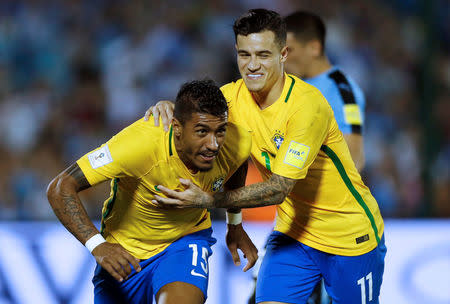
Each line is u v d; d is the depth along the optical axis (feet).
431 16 80.33
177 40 105.09
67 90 100.32
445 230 64.64
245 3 113.29
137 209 38.04
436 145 91.40
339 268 41.47
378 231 42.27
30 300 59.93
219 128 33.88
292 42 50.47
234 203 36.17
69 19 108.17
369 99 106.63
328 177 39.83
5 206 85.87
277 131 37.81
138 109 99.66
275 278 42.01
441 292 63.57
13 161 91.15
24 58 103.86
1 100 98.63
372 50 111.86
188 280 37.19
